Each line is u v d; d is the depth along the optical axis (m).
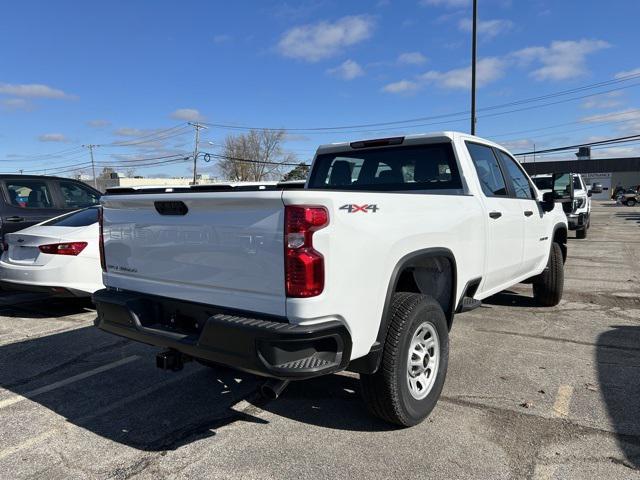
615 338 5.42
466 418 3.63
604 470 2.96
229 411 3.87
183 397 4.14
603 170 69.88
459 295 4.16
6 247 6.67
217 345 2.92
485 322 6.07
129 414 3.85
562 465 3.02
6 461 3.20
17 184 7.83
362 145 5.04
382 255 3.11
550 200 6.12
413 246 3.42
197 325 3.27
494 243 4.71
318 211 2.72
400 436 3.40
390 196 3.26
